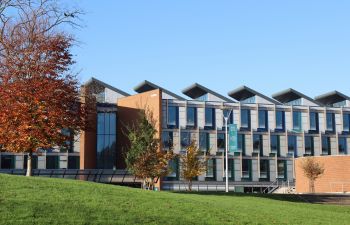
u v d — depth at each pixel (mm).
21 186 19625
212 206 21250
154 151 40031
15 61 31188
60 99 30828
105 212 16234
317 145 80938
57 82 30938
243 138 77438
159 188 68062
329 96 86062
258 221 18828
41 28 32750
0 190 18391
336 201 42094
